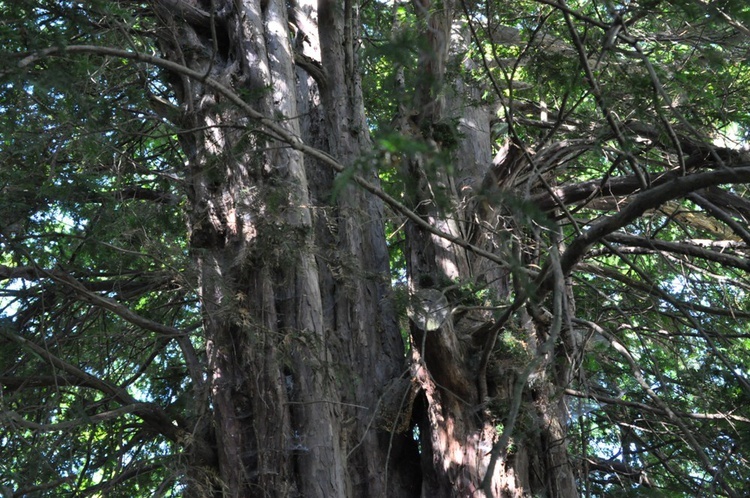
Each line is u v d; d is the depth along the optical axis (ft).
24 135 25.34
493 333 24.86
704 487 29.78
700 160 30.01
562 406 30.71
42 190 25.88
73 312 32.58
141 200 31.76
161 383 34.58
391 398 30.94
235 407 26.45
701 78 28.27
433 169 11.60
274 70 29.60
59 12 19.56
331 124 33.83
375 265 32.94
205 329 27.22
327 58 34.17
